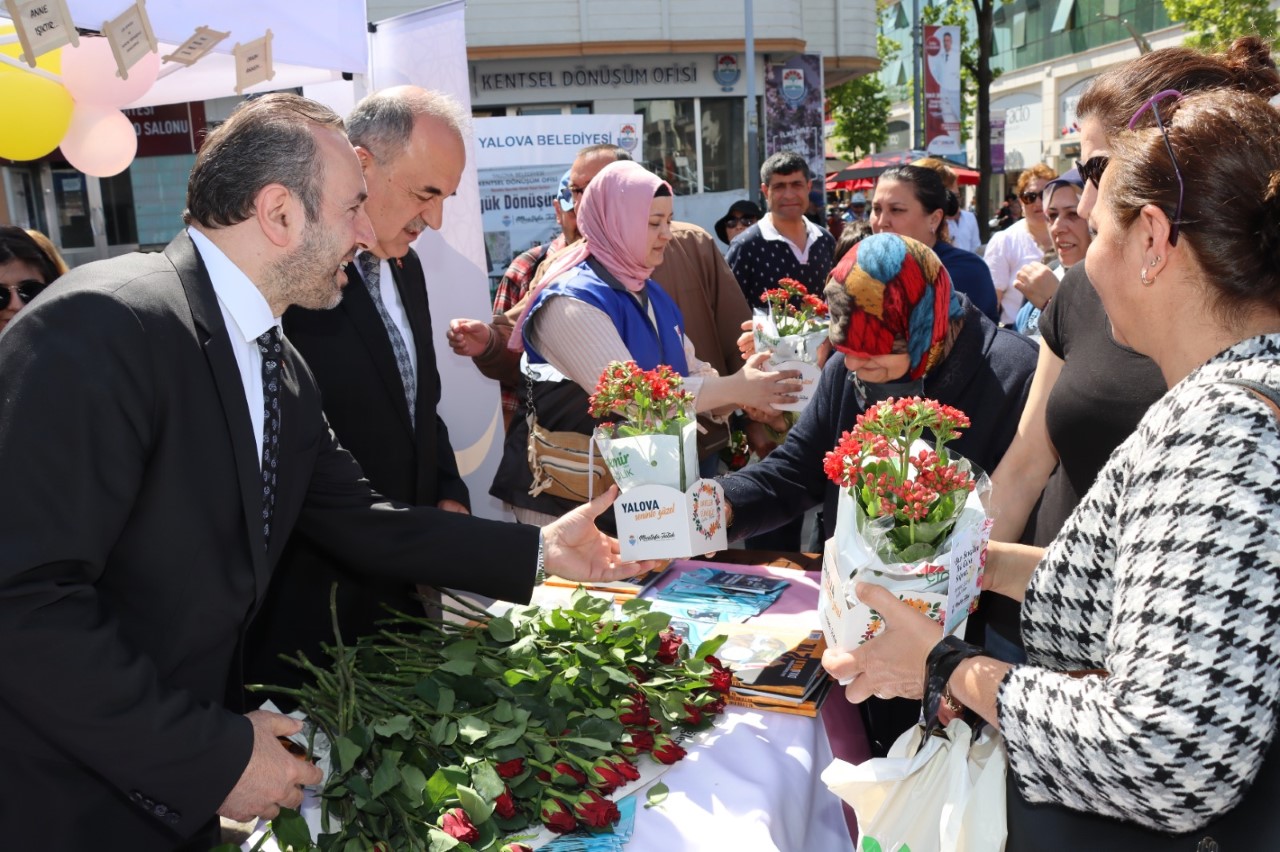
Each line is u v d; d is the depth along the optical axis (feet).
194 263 4.28
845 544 4.22
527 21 40.06
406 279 7.67
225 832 4.70
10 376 3.68
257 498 4.34
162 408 3.97
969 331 6.46
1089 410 5.23
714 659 5.23
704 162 43.55
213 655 4.38
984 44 53.67
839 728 5.67
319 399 5.20
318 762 4.66
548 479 7.73
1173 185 3.29
